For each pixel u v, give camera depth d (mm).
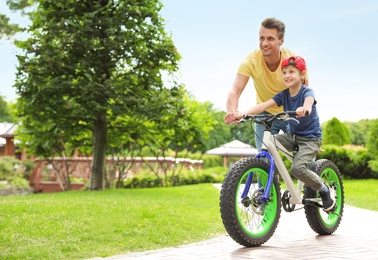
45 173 24969
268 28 5277
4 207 7867
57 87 14180
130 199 10883
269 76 5551
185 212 8133
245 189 4789
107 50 15133
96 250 5250
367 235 5688
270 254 4430
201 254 4559
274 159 4980
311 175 5012
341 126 33844
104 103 14812
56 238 5730
